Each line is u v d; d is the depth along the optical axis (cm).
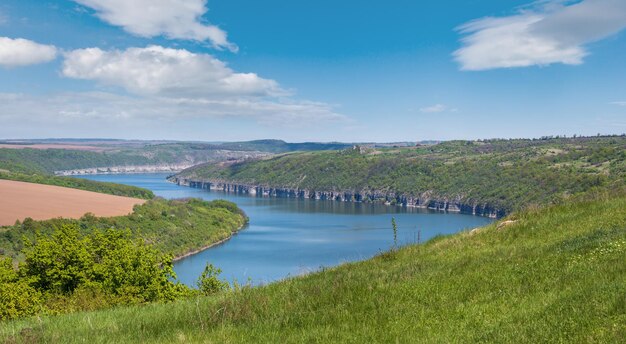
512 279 968
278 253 11538
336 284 1092
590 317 686
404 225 16800
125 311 1092
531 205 1841
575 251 1095
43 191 16112
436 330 753
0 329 941
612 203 1612
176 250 12312
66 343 809
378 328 784
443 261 1281
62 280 2675
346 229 15938
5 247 9600
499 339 669
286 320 869
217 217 16562
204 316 923
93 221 12244
